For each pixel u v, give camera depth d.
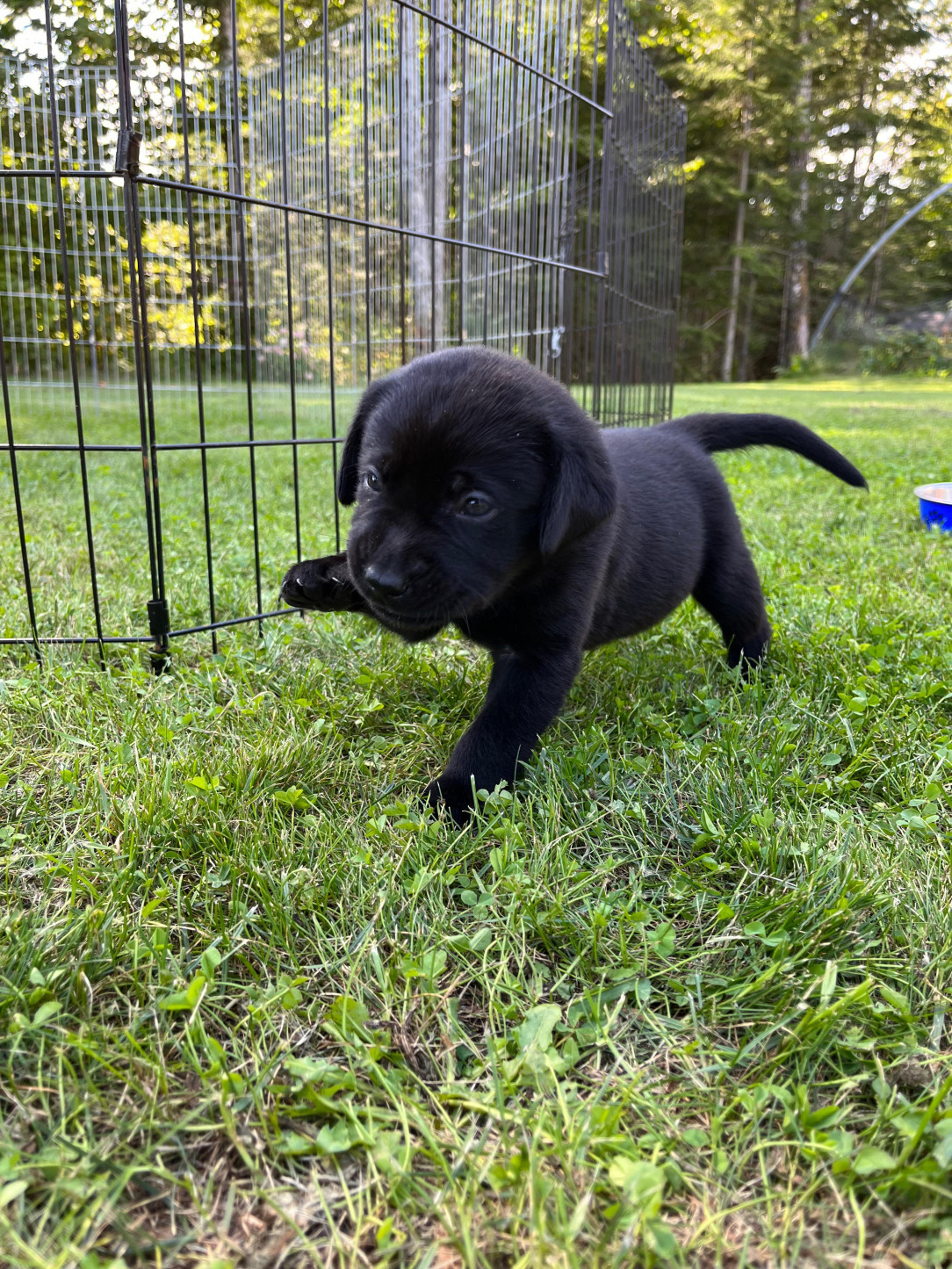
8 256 1.58
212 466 1.40
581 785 0.41
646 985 0.28
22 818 0.36
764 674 0.56
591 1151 0.23
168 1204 0.22
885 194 6.09
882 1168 0.22
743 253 5.66
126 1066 0.25
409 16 1.28
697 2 5.29
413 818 0.37
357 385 1.57
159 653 0.54
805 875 0.33
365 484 0.40
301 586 0.47
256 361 1.87
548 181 1.13
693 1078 0.25
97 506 1.03
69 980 0.27
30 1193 0.21
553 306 1.05
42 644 0.55
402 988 0.28
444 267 1.31
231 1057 0.26
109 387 1.78
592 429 0.41
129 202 0.46
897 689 0.50
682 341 6.07
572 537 0.38
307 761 0.41
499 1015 0.28
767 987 0.28
